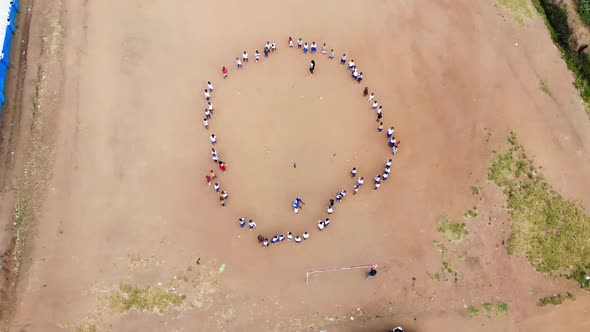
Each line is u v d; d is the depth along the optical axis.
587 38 43.94
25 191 33.72
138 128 36.91
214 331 29.61
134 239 32.22
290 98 39.22
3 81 37.56
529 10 46.25
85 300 30.05
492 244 33.56
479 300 31.62
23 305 29.88
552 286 32.47
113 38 41.59
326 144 37.06
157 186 34.38
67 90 38.47
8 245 31.62
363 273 31.84
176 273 31.20
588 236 34.50
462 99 40.00
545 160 37.38
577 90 41.75
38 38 41.12
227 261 31.80
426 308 31.08
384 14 44.97
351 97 39.59
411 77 41.03
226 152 36.25
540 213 34.94
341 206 34.31
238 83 39.84
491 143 37.75
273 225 33.31
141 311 29.94
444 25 44.44
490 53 42.84
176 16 43.50
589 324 31.28
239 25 43.41
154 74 39.88
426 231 33.62
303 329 29.95
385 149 37.06
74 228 32.41
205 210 33.62
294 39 42.78
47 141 35.94
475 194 35.28
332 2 45.53
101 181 34.34
